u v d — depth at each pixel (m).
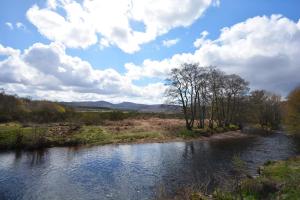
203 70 63.12
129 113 84.06
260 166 26.61
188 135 56.28
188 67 61.78
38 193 20.58
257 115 90.25
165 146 45.28
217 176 24.48
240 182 18.70
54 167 29.19
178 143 48.88
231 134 63.50
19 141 41.00
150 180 23.92
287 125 58.19
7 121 54.16
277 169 22.75
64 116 61.56
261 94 90.31
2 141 40.31
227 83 71.12
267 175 21.34
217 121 77.00
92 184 22.91
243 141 52.25
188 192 17.59
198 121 76.56
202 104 65.50
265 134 66.00
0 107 57.88
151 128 61.31
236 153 37.62
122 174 26.23
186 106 62.34
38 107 66.12
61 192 20.81
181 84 61.72
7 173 26.42
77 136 47.59
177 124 68.75
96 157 34.97
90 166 29.84
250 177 21.64
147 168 28.73
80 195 20.11
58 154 36.84
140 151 40.00
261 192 16.31
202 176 24.73
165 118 86.19
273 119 89.38
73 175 25.88
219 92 69.50
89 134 50.12
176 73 61.31
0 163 30.88
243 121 87.75
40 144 41.75
